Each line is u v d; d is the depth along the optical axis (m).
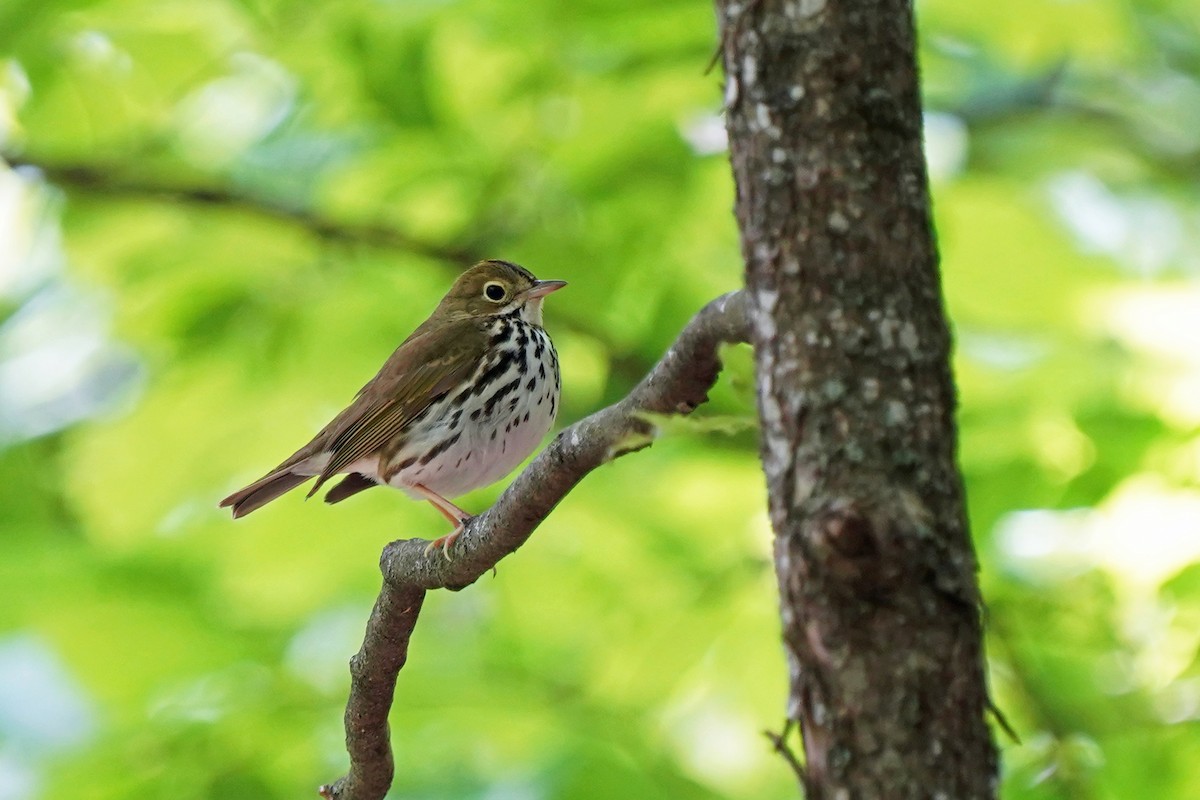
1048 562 12.35
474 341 10.98
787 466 4.02
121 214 13.82
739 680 13.43
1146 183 15.43
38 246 14.07
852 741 3.84
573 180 12.41
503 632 13.33
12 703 12.16
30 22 12.50
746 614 13.20
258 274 13.62
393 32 12.35
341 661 13.08
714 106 12.91
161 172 13.73
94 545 13.47
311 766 11.86
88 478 13.84
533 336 11.23
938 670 3.84
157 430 13.62
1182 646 11.39
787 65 4.14
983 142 14.82
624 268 12.43
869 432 3.94
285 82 13.82
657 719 12.84
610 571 13.39
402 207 13.59
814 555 3.90
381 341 13.70
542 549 13.32
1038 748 10.98
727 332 5.13
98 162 13.22
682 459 12.96
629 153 12.15
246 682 12.32
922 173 4.16
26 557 13.02
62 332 14.45
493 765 11.84
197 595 12.92
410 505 13.48
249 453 13.96
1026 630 11.63
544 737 11.91
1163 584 11.16
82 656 12.48
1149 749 10.87
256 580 13.47
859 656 3.86
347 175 13.66
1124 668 11.55
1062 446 11.90
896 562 3.84
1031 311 14.09
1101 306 14.09
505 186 12.67
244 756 11.49
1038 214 14.20
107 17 13.17
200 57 13.41
